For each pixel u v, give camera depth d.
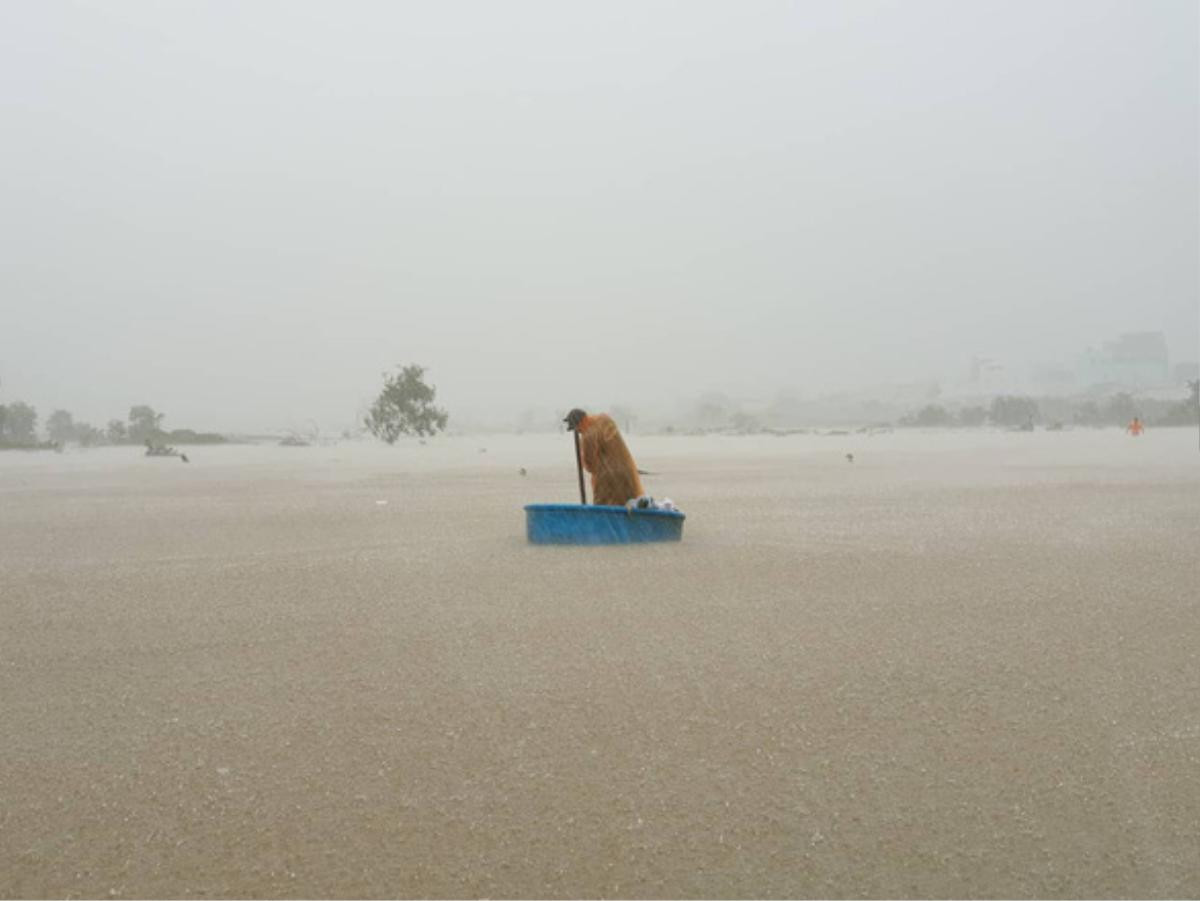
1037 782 4.36
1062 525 13.03
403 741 4.92
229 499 18.75
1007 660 6.24
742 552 10.66
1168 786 4.31
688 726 5.07
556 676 5.98
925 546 11.09
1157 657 6.30
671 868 3.66
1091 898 3.44
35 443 54.22
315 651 6.70
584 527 11.39
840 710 5.29
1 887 3.58
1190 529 12.52
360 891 3.53
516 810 4.13
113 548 11.90
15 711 5.50
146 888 3.56
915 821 4.00
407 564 10.27
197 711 5.45
